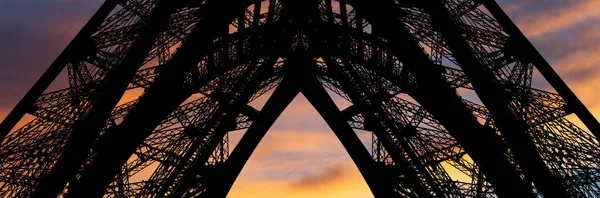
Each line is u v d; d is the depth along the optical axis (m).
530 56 43.44
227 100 50.81
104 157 38.75
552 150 43.16
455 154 50.44
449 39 44.34
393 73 46.62
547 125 43.84
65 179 37.50
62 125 38.94
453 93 43.22
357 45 48.22
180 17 44.06
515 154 42.66
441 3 44.88
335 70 54.31
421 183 54.22
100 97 38.94
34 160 38.22
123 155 39.19
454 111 42.97
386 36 45.00
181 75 40.84
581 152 42.59
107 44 40.81
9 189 37.25
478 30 45.19
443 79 43.34
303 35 49.34
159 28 41.41
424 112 51.56
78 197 37.97
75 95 39.47
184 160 48.50
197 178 54.50
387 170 55.91
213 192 54.28
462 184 48.81
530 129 44.00
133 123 39.59
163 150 47.62
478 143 42.47
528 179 43.41
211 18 42.28
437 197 50.69
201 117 50.16
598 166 41.84
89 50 40.31
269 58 53.00
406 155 55.34
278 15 51.34
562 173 42.31
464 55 44.00
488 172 42.31
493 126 45.56
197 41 41.56
